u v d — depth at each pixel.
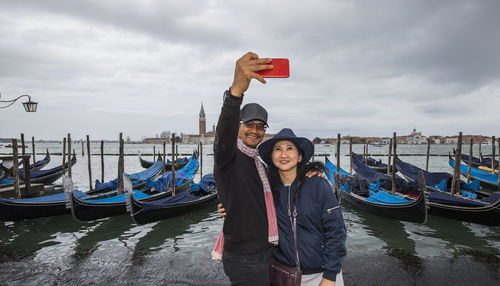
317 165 1.95
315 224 1.83
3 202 7.52
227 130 1.45
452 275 4.50
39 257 5.62
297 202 1.83
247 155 1.70
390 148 15.50
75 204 7.57
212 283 4.36
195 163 17.80
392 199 8.13
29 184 10.39
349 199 10.27
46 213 8.27
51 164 33.47
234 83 1.37
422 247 6.16
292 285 1.70
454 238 6.79
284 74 1.31
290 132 1.91
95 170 26.12
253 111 1.67
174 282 4.42
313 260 1.79
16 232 7.50
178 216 8.72
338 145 12.09
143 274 4.71
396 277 4.44
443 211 8.04
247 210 1.64
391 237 6.91
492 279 4.38
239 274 1.66
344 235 1.78
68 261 5.35
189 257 5.45
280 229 1.85
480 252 5.58
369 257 5.23
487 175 13.98
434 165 32.75
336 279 1.87
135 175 14.80
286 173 1.92
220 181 1.68
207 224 8.24
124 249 6.18
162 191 10.69
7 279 4.59
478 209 7.21
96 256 5.63
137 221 7.46
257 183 1.70
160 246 6.39
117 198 8.60
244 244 1.65
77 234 7.34
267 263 1.70
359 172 13.10
